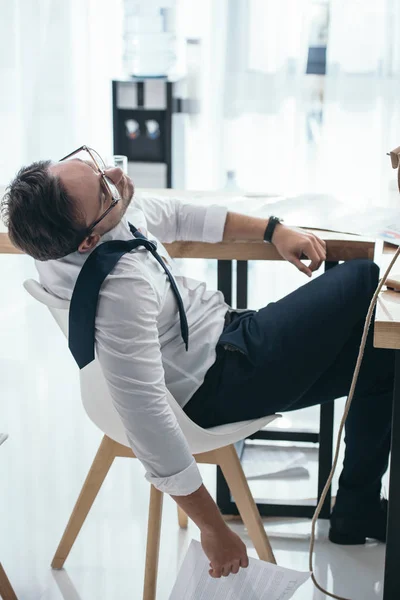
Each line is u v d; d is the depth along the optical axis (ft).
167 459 4.37
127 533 6.75
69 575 6.17
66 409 9.07
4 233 6.04
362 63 12.50
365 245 5.92
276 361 5.24
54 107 13.37
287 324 5.31
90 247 4.64
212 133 13.37
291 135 13.06
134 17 13.52
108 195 4.54
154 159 13.71
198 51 13.39
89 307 4.36
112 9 13.50
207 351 5.33
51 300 4.70
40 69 13.17
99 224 4.58
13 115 13.39
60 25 13.00
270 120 12.92
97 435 8.49
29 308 12.10
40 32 13.01
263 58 12.59
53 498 7.31
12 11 12.91
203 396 5.29
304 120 12.92
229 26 12.51
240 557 4.51
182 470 4.39
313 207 6.91
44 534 6.75
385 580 4.74
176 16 13.39
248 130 13.07
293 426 8.52
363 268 5.52
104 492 7.43
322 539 6.59
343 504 6.43
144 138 13.62
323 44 12.63
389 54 12.41
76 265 4.66
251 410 5.28
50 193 4.33
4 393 9.43
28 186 4.37
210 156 13.78
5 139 13.46
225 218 6.11
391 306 4.49
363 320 5.55
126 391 4.33
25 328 11.41
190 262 13.56
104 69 13.65
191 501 4.46
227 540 4.49
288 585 4.69
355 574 6.12
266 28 12.46
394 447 4.53
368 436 6.10
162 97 13.35
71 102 13.38
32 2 12.87
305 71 12.69
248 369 5.26
